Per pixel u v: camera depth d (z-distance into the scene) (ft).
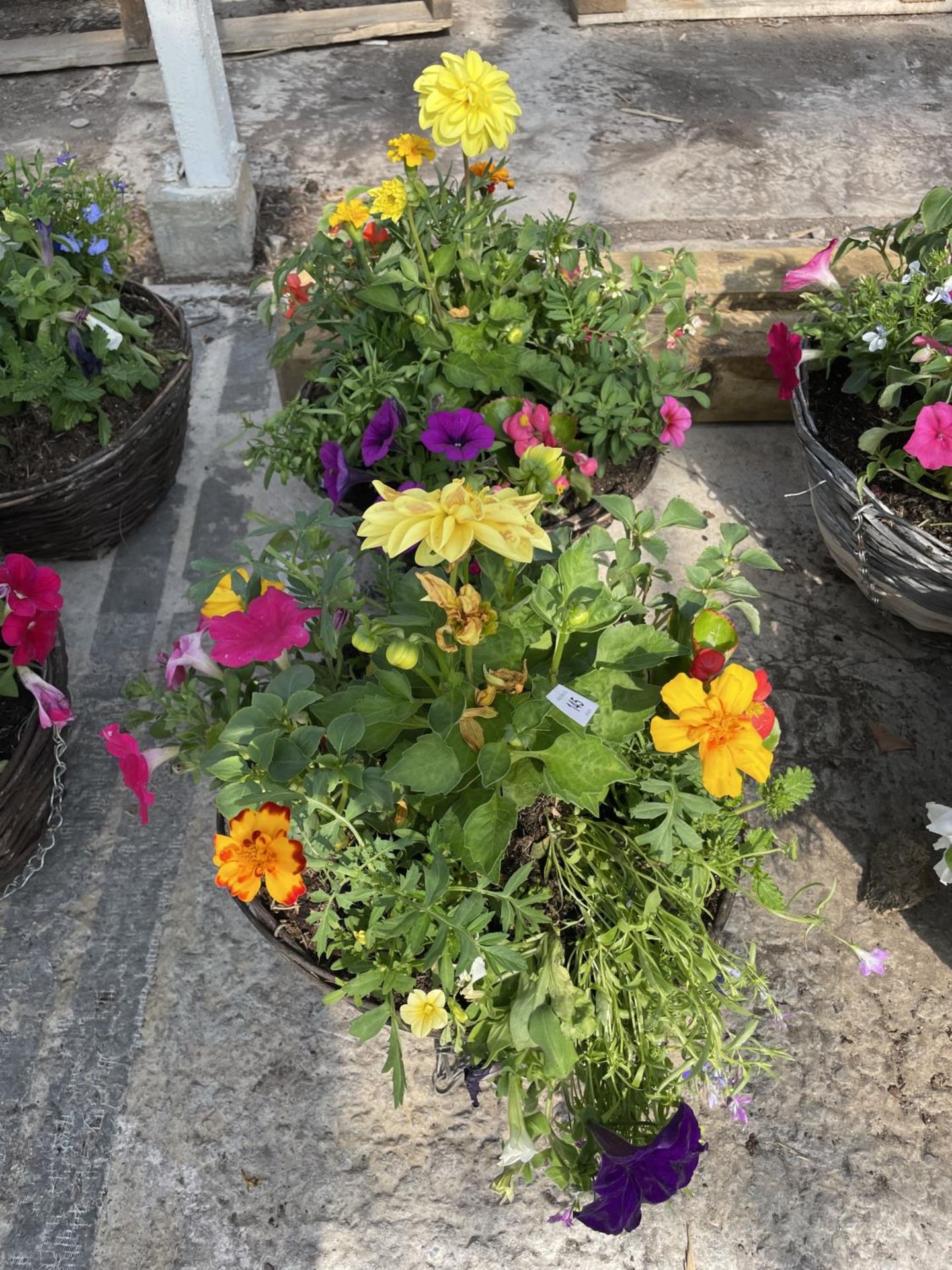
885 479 7.03
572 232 7.93
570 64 15.06
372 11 15.62
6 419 7.69
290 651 5.35
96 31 15.85
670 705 4.07
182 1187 5.52
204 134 10.46
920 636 7.94
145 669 7.88
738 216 12.18
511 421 6.53
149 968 6.31
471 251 7.11
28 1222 5.43
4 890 6.43
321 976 4.79
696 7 15.99
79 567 8.54
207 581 5.00
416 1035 4.68
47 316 7.49
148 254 11.75
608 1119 4.56
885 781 7.09
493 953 4.15
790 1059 5.87
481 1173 5.54
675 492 9.01
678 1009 4.69
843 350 7.54
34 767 6.14
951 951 6.32
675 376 7.29
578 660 4.82
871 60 15.20
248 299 11.09
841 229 11.96
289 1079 5.86
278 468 7.19
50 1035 6.06
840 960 6.26
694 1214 5.41
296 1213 5.43
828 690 7.61
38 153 8.52
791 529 8.73
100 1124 5.73
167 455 8.30
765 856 6.56
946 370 6.70
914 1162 5.57
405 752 4.32
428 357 7.00
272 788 4.31
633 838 4.93
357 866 4.44
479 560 4.84
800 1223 5.39
